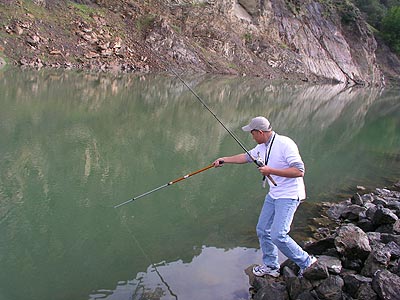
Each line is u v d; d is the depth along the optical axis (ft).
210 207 23.31
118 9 102.99
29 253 16.39
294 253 14.97
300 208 25.11
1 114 37.47
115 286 14.96
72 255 16.65
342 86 166.09
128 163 28.78
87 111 43.98
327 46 182.29
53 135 32.78
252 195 25.98
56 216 19.63
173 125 43.70
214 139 39.75
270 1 158.51
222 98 72.59
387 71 227.40
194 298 14.64
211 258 17.54
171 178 27.02
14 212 19.44
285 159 14.65
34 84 55.36
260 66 139.95
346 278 14.21
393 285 13.05
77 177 24.80
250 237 19.93
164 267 16.51
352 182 32.78
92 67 80.33
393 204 23.88
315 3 187.73
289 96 95.09
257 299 14.61
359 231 15.90
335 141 50.06
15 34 72.59
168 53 105.40
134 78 78.48
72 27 85.20
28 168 25.05
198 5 123.85
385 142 54.19
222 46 126.93
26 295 13.99
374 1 257.96
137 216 20.90
